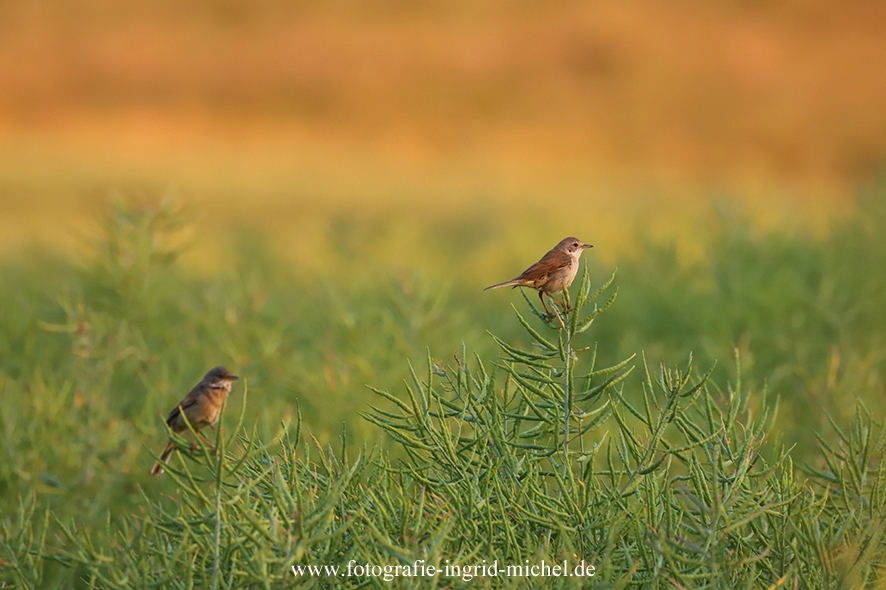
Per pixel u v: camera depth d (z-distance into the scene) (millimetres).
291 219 62031
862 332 24125
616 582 9000
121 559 10578
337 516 10352
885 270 27656
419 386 10977
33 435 17047
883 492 10234
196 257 34469
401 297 22484
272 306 26297
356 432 17266
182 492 10500
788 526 10055
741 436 11992
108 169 88562
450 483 10242
